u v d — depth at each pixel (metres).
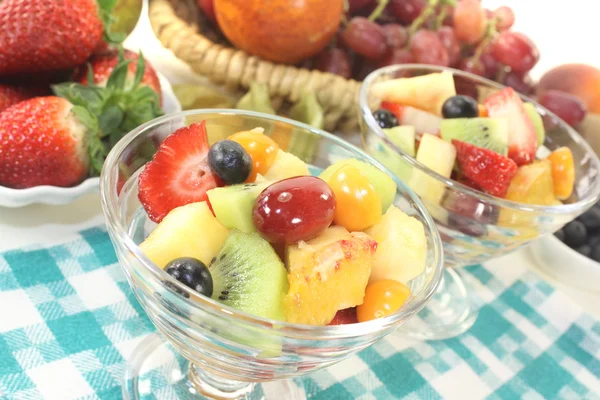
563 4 0.84
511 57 0.51
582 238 0.44
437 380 0.36
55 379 0.32
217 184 0.31
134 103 0.38
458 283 0.42
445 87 0.41
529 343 0.40
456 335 0.39
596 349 0.40
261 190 0.30
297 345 0.27
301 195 0.29
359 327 0.27
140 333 0.35
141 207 0.31
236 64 0.46
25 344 0.33
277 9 0.44
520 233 0.37
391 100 0.41
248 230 0.29
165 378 0.33
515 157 0.40
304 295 0.27
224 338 0.27
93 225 0.38
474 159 0.38
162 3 0.48
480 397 0.36
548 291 0.43
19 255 0.36
